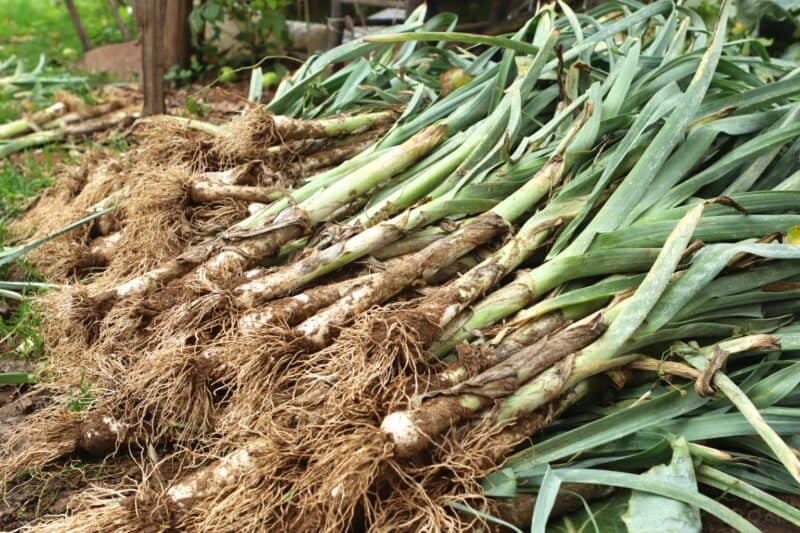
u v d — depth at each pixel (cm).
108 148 427
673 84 243
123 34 729
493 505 187
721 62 263
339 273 247
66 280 294
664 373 209
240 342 218
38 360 275
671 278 207
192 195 284
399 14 607
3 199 378
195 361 224
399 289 228
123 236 285
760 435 184
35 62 662
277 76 578
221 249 257
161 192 281
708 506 177
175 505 188
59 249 303
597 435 198
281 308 227
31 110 497
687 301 206
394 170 264
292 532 182
